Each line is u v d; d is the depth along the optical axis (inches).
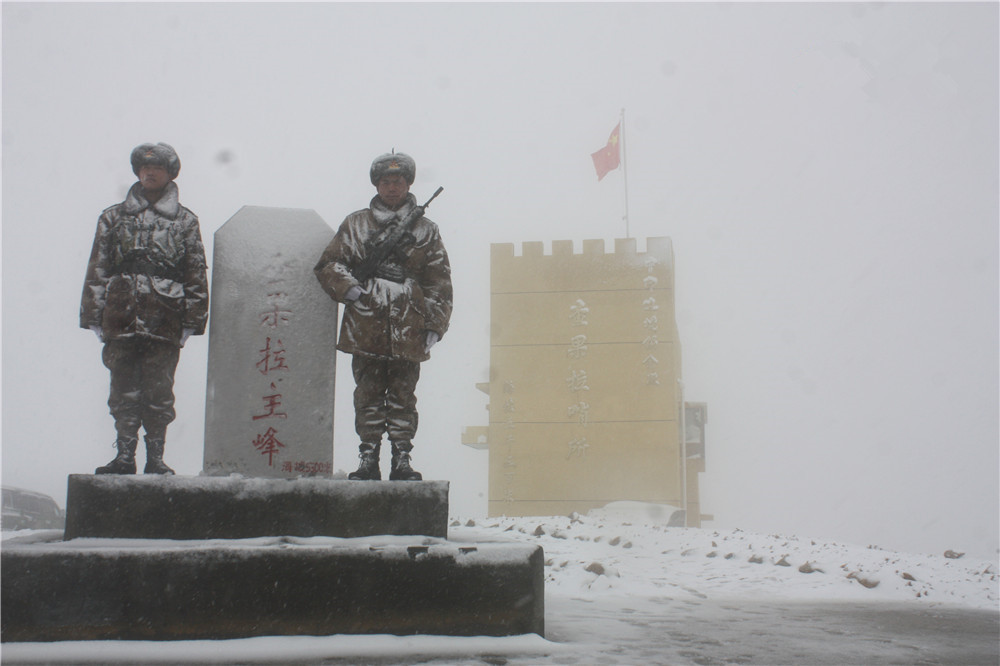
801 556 360.8
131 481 162.7
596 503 1524.4
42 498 729.0
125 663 135.5
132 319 183.8
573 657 147.9
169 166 193.9
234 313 199.6
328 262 196.9
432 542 164.2
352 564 154.3
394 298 191.6
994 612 254.5
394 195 202.2
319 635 150.9
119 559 146.6
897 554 377.4
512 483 1549.0
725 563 350.9
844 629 201.3
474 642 152.8
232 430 195.2
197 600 147.8
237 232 203.3
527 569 160.6
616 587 294.0
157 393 188.2
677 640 173.0
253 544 155.6
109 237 190.1
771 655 158.1
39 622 143.6
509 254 1636.3
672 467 1523.1
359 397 192.5
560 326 1598.2
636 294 1595.7
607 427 1550.2
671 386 1550.2
